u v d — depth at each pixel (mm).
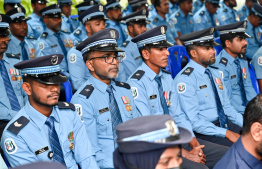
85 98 3289
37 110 2773
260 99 2146
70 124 2926
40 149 2740
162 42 3879
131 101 3551
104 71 3320
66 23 8570
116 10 7629
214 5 9297
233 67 4918
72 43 6773
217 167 2324
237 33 4793
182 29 9203
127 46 5738
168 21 8750
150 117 1646
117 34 3461
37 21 7734
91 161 2980
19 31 5668
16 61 4668
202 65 4273
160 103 3938
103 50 3256
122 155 1663
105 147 3307
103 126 3328
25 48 5977
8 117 4262
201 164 3209
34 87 2682
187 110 4051
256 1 10508
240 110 4867
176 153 1580
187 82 4102
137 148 1519
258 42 7855
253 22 7758
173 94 4082
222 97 4352
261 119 2092
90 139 3270
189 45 4273
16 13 5633
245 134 2209
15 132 2670
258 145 2143
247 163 2195
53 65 2711
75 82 5047
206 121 4004
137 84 3820
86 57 3400
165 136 1534
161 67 3979
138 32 5867
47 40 6273
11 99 4418
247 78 5059
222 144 3816
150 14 9156
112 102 3400
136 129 1532
